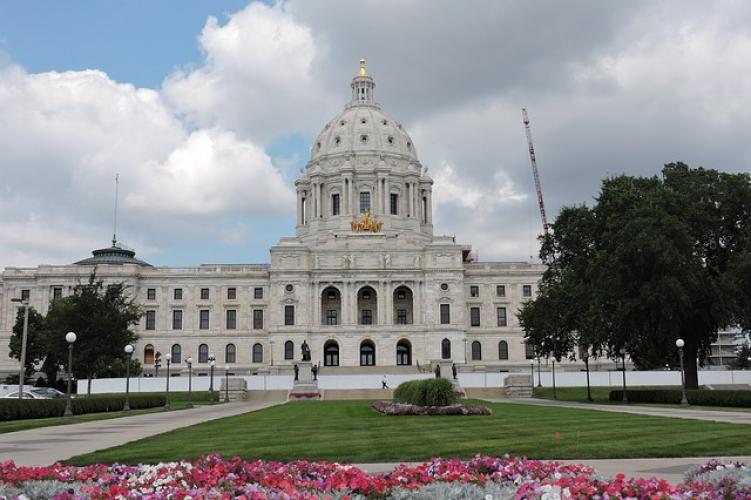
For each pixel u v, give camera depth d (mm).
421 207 193625
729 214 81438
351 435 37031
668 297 73688
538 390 112750
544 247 95562
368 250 163125
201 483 18500
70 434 41500
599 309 78375
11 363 163375
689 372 83500
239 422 49281
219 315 169375
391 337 160625
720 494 16266
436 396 56250
